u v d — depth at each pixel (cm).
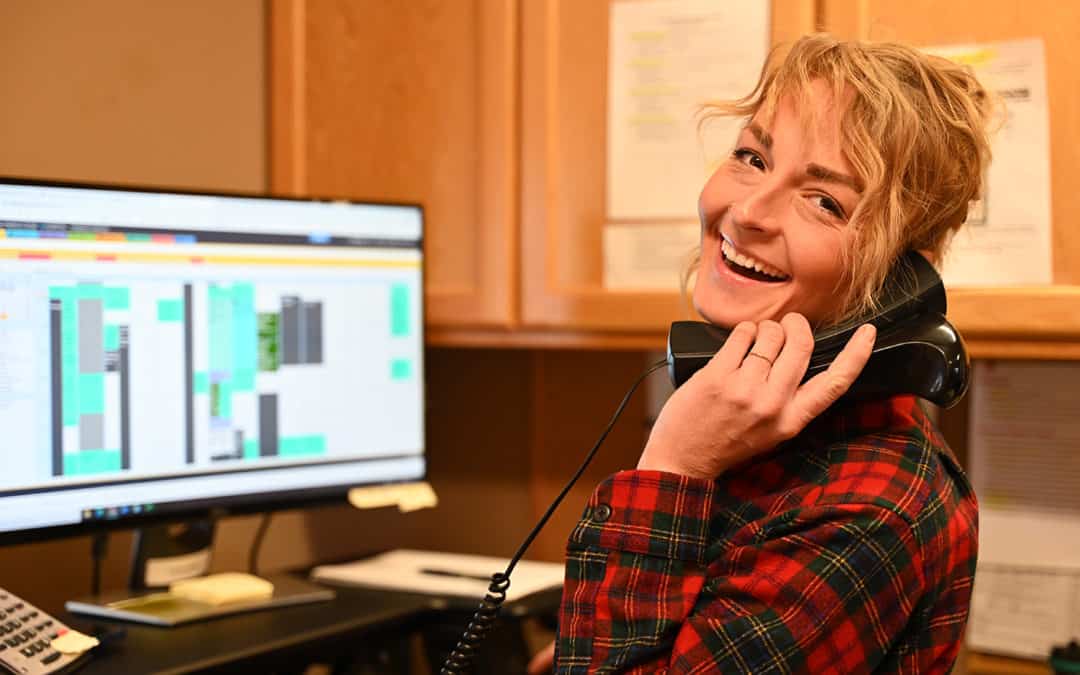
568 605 98
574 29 173
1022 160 146
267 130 196
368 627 147
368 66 188
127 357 146
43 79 162
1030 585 182
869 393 98
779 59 117
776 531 93
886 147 96
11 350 136
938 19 150
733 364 98
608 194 172
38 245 138
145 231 147
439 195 184
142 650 132
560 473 208
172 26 179
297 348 163
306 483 164
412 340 175
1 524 135
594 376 205
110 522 145
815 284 99
